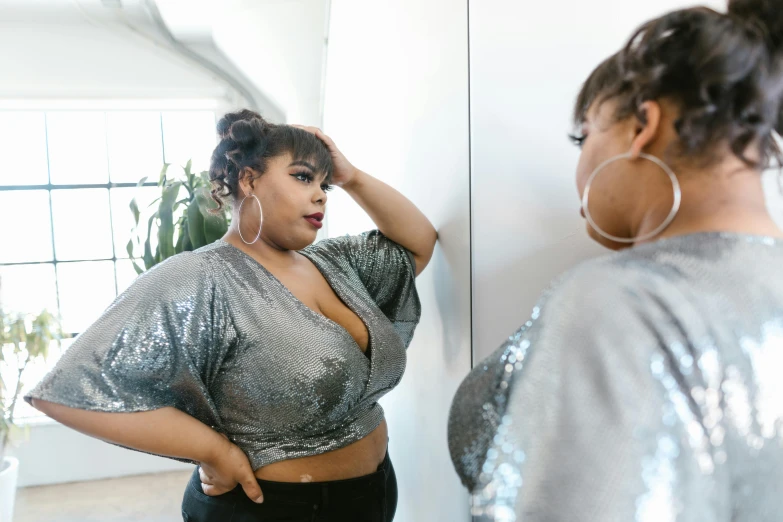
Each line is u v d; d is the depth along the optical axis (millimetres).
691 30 405
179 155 3154
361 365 1004
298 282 1045
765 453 336
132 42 2936
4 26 2809
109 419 836
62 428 2621
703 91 385
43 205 2988
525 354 400
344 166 1116
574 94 908
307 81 2930
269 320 943
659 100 425
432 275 1205
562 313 391
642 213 460
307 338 948
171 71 2994
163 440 869
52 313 2607
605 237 510
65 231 3018
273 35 2754
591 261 420
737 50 377
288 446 961
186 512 1021
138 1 2697
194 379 908
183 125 3150
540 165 920
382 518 1060
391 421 1589
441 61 1051
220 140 1063
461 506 984
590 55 904
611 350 356
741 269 375
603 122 480
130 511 2357
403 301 1215
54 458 2611
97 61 2914
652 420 333
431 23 1094
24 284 2967
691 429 333
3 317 2410
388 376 1078
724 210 408
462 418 463
